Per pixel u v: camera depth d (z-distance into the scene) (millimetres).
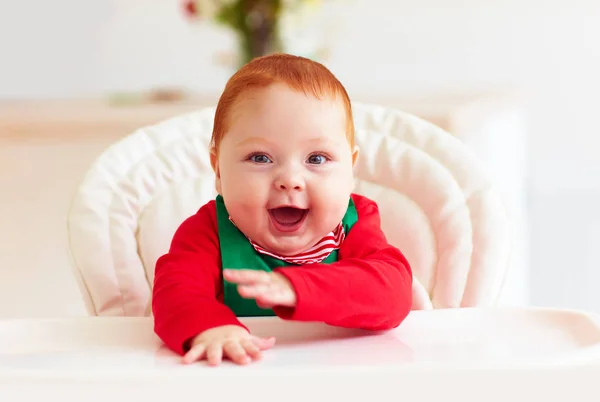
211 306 663
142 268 1020
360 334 677
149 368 527
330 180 772
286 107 756
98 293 999
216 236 853
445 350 594
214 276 825
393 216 1041
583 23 2631
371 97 2092
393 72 2691
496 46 2666
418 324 705
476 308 737
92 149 1887
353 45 2686
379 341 640
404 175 1058
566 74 2652
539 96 2668
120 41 2689
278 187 764
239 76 799
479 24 2664
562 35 2643
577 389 514
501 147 1885
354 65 2693
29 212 1877
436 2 2664
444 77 2688
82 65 2691
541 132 2678
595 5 2621
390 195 1057
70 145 1885
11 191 1879
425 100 1996
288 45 2143
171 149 1083
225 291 821
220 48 2680
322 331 690
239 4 2109
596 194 2672
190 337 630
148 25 2684
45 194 1882
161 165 1070
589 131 2658
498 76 2672
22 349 668
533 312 710
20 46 2670
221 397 492
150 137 1095
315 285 649
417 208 1043
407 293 718
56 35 2672
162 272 776
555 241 2701
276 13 2107
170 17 2682
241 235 844
